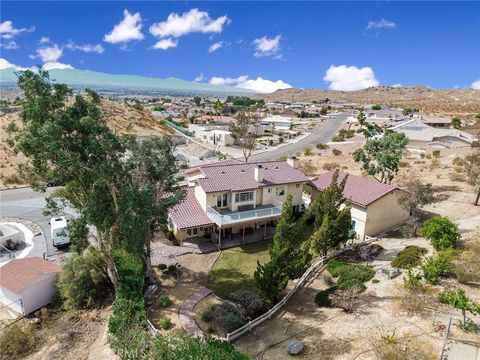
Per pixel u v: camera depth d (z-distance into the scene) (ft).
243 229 132.67
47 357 75.61
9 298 92.89
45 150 71.00
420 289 83.15
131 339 71.00
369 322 75.20
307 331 75.92
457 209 143.95
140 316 80.53
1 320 88.17
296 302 91.04
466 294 80.23
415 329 70.13
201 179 133.59
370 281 95.71
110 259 90.74
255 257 122.72
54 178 76.23
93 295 94.63
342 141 373.61
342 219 105.60
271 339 74.84
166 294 98.43
